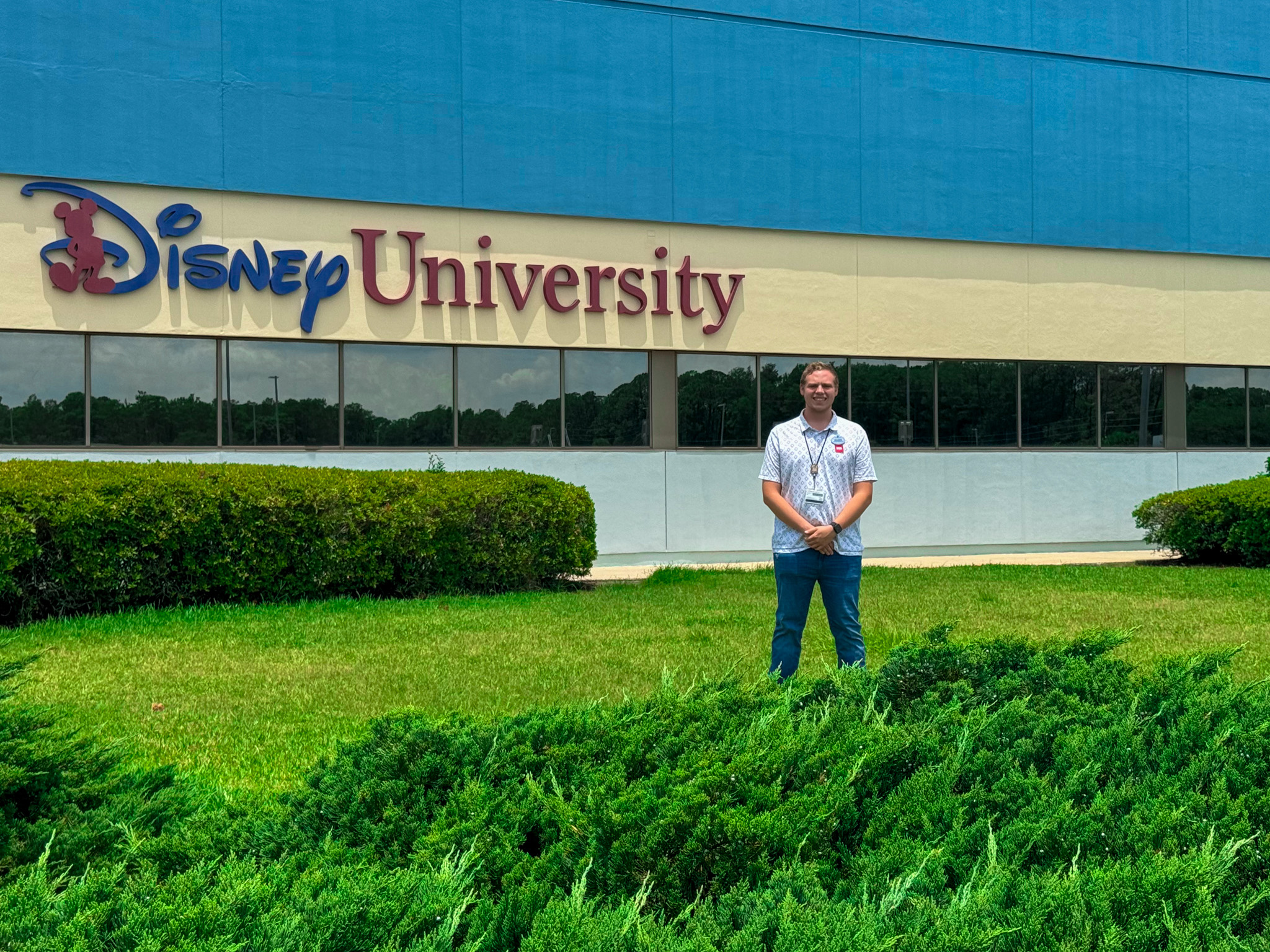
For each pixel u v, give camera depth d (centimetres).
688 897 263
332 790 340
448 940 213
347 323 1465
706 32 1622
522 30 1545
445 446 1519
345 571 1211
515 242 1540
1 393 1341
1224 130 1881
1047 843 271
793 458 664
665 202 1603
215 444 1424
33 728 400
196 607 1130
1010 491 1761
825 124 1675
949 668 447
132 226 1381
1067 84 1795
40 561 1062
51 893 229
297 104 1451
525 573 1302
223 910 210
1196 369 1881
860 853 276
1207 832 276
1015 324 1766
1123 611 1090
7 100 1334
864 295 1694
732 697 401
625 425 1595
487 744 362
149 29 1391
